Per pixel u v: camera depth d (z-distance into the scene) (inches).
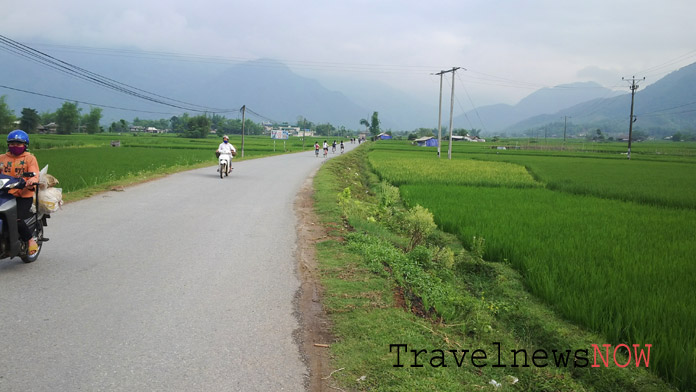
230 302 205.8
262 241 326.3
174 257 276.2
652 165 1781.5
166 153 1640.0
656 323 210.7
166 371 144.1
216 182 703.1
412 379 146.9
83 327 173.2
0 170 248.8
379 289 226.7
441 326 200.5
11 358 147.3
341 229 375.2
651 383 172.1
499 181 965.2
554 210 567.5
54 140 3006.9
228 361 152.3
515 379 167.0
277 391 135.6
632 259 319.6
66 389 131.1
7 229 232.1
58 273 237.6
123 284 224.2
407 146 3964.1
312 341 169.9
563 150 3693.4
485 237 390.0
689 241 389.7
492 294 282.8
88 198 486.9
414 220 364.2
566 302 237.0
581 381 175.9
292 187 677.9
